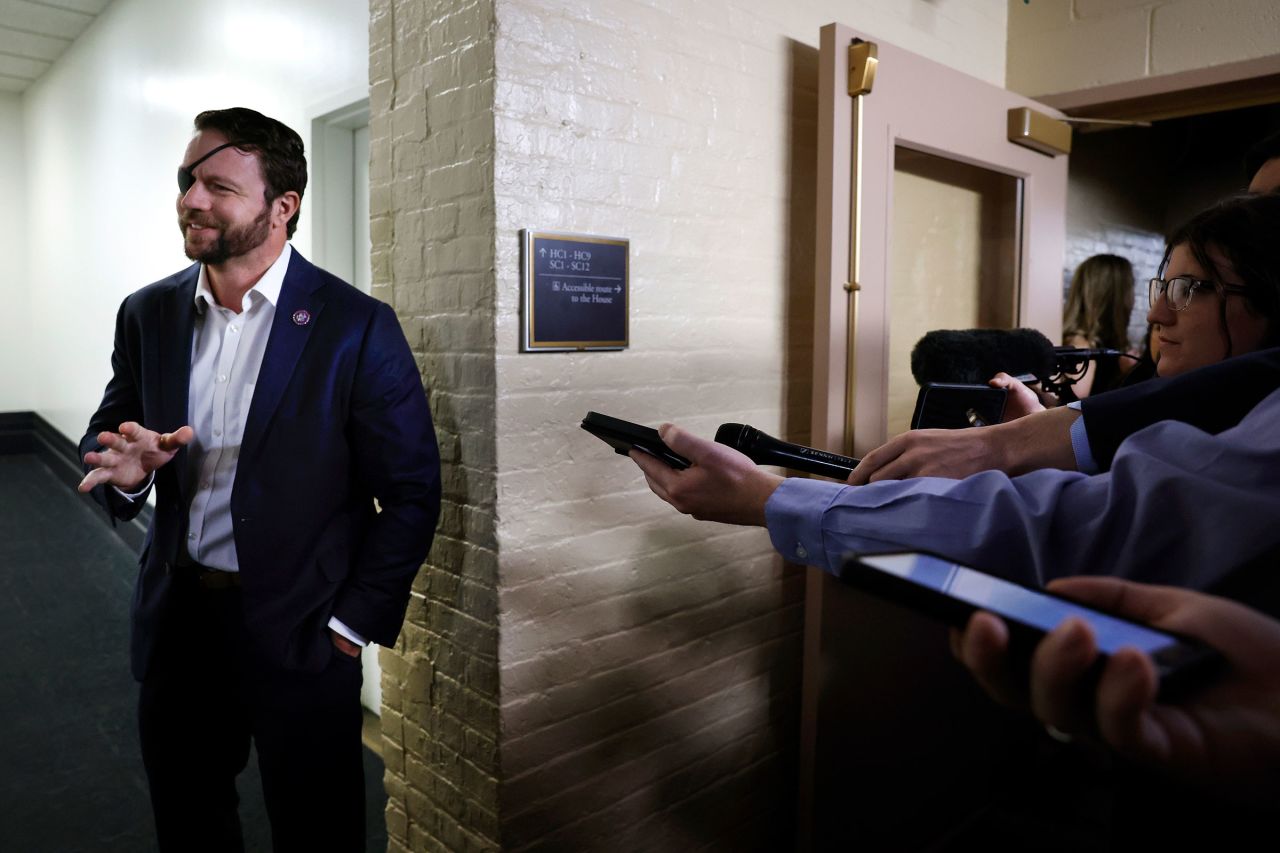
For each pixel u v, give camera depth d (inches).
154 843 79.8
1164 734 12.7
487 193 55.6
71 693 112.0
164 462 54.3
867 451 73.3
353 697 59.4
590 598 63.1
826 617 70.8
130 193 175.5
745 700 75.9
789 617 79.2
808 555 26.7
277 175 56.9
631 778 67.2
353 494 60.3
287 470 55.7
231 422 58.1
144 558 61.7
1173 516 19.0
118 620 138.0
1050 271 95.7
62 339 236.2
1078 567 21.0
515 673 59.3
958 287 91.8
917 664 81.5
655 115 63.9
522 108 55.9
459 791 63.2
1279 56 80.1
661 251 65.2
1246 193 31.1
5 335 266.7
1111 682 12.3
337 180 105.0
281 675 57.5
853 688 74.4
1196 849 19.2
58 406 244.1
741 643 74.9
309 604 55.8
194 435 58.0
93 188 201.0
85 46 199.8
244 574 55.6
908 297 86.0
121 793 88.2
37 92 244.8
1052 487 22.2
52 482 238.5
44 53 216.7
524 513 58.7
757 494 28.7
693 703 71.4
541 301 57.4
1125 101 91.6
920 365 54.7
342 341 56.7
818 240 70.0
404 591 58.2
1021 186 90.8
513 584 58.6
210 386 58.8
